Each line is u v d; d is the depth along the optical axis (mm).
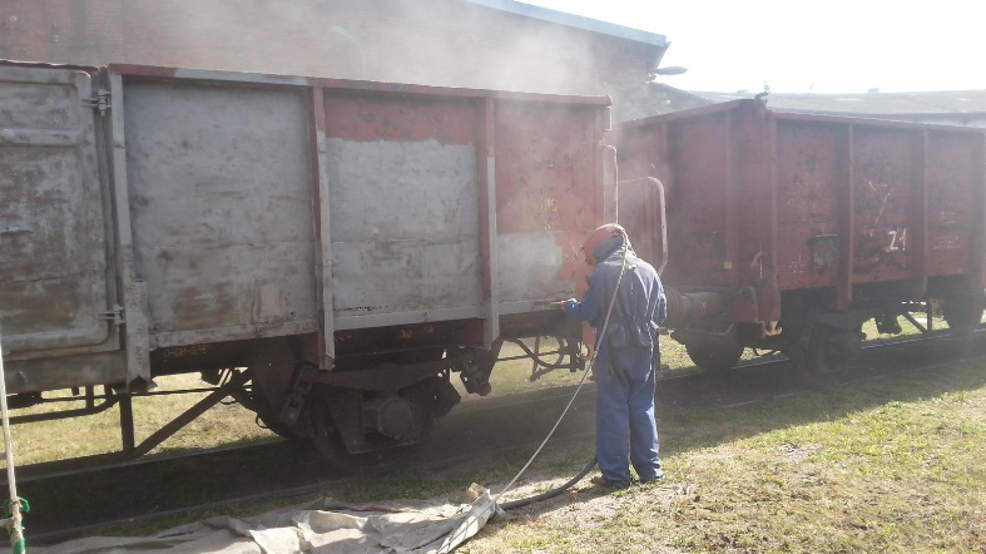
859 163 8352
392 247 4922
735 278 7605
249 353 4879
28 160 3770
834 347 8570
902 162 8836
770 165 7277
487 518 4332
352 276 4770
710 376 8773
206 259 4293
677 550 3947
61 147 3828
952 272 9680
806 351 8328
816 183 7914
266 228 4477
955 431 6031
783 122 7559
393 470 5480
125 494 5121
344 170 4711
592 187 5844
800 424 6430
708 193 7867
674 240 8328
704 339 8391
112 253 3998
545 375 9062
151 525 4504
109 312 3963
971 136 9664
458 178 5184
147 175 4102
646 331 4906
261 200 4453
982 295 10539
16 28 11352
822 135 7934
